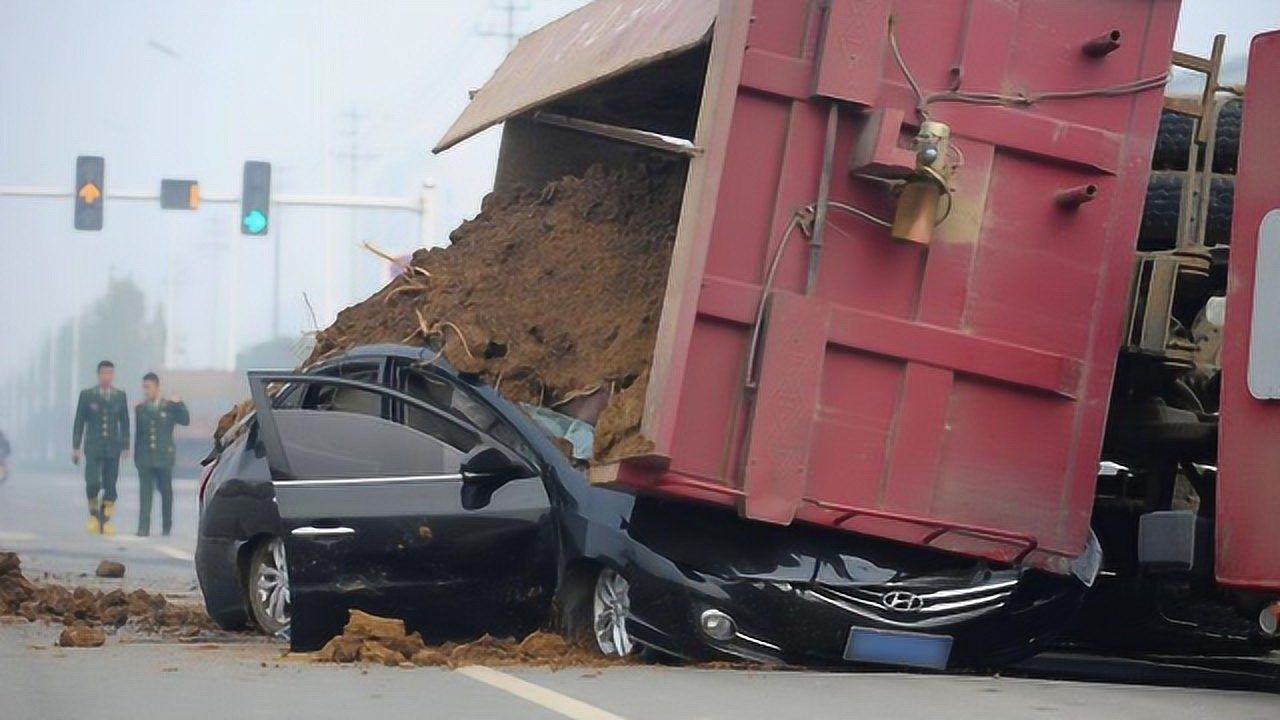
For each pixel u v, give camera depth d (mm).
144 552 26391
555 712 10109
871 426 12023
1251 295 11633
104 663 12250
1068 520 12359
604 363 12812
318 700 10508
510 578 12594
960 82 12086
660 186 14344
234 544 14547
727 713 10125
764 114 11805
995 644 12305
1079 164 12344
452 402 13336
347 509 12812
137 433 32656
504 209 16422
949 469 12164
